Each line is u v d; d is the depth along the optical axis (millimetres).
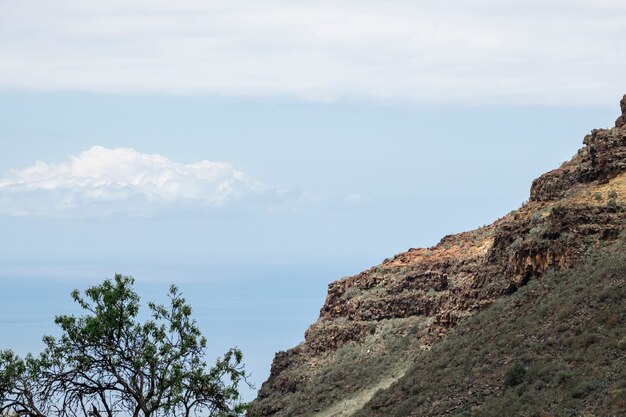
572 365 99062
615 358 96500
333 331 159375
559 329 106438
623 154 133375
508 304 121312
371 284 164500
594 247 120062
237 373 52625
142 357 51219
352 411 133500
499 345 111938
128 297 52562
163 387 50844
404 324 153375
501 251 132750
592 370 96000
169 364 51594
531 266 123500
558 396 94188
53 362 50562
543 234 124188
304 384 152875
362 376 146250
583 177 136250
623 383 90750
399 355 146125
